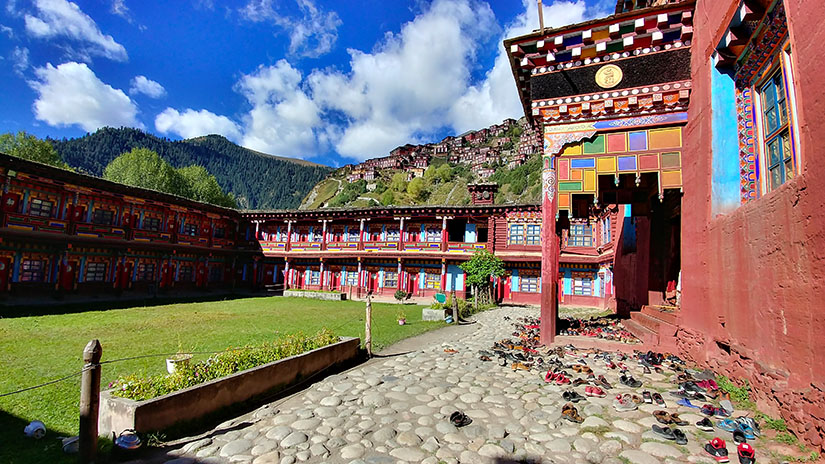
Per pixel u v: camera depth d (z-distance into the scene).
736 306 6.29
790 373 4.82
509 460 4.26
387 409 5.79
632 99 9.29
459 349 10.27
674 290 12.09
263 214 36.31
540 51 9.96
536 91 10.15
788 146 5.79
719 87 7.29
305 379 7.48
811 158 4.48
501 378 7.34
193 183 52.16
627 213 15.65
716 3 7.20
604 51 9.40
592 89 9.66
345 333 13.51
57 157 41.53
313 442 4.70
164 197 28.66
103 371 7.86
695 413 5.38
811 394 4.33
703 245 7.61
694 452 4.34
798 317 4.70
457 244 31.78
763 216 5.55
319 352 7.93
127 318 16.48
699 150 8.01
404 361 8.94
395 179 139.12
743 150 6.77
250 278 37.00
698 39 8.20
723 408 5.44
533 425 5.15
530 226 30.92
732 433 4.75
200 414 5.28
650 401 5.81
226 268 35.56
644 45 9.12
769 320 5.35
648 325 10.49
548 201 10.02
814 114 4.45
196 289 32.00
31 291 21.38
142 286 27.53
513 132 157.00
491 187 34.09
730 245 6.55
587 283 29.23
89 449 3.97
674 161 9.01
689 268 8.24
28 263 21.56
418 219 33.75
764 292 5.49
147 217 28.38
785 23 5.45
